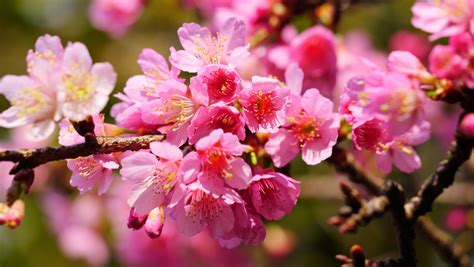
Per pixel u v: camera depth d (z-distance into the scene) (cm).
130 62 93
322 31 61
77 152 47
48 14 95
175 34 90
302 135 50
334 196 77
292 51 61
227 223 48
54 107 48
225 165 48
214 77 49
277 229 77
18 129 76
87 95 48
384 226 82
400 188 51
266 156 50
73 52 48
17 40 95
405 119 49
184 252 75
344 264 50
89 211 78
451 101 51
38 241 84
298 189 49
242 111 48
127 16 80
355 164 56
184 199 48
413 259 51
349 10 81
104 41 95
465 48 53
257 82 48
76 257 82
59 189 78
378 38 89
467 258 60
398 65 51
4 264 83
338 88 63
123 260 75
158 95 49
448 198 72
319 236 82
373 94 49
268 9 63
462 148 51
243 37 50
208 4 72
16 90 48
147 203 48
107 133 50
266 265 77
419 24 55
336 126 50
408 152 51
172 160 48
